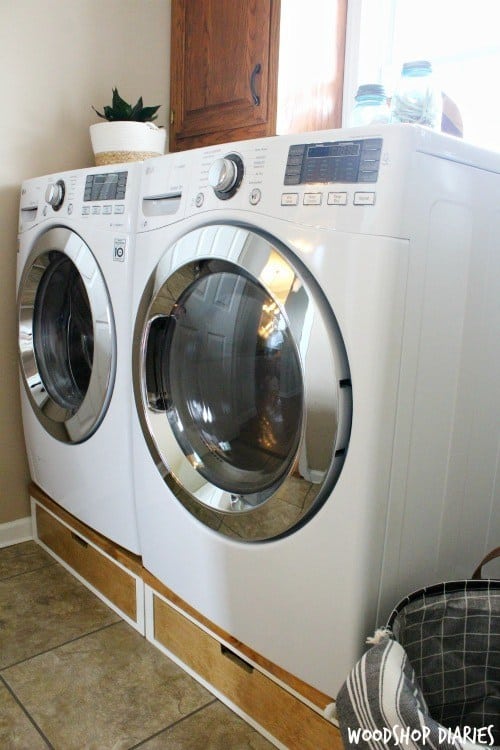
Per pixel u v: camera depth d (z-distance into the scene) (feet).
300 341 2.91
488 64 5.16
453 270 3.05
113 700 4.01
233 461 3.67
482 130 5.24
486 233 3.24
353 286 2.75
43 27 5.72
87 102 6.13
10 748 3.61
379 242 2.66
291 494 3.12
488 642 3.09
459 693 3.11
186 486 3.81
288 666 3.37
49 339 5.52
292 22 5.30
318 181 2.86
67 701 3.99
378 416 2.81
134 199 4.16
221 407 3.70
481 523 3.82
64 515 5.48
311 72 5.58
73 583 5.40
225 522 3.56
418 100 3.62
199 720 3.85
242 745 3.65
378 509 2.94
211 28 5.94
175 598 4.22
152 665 4.35
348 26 5.83
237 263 3.19
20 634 4.66
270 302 3.21
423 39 5.62
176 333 3.96
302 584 3.19
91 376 4.60
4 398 5.98
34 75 5.73
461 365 3.27
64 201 4.85
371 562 2.98
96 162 5.79
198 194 3.55
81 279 4.82
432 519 3.35
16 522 6.19
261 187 3.12
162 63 6.59
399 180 2.64
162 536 4.12
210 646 4.01
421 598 3.01
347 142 2.79
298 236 2.93
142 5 6.34
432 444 3.21
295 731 3.46
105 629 4.75
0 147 5.61
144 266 4.03
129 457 4.39
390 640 2.61
